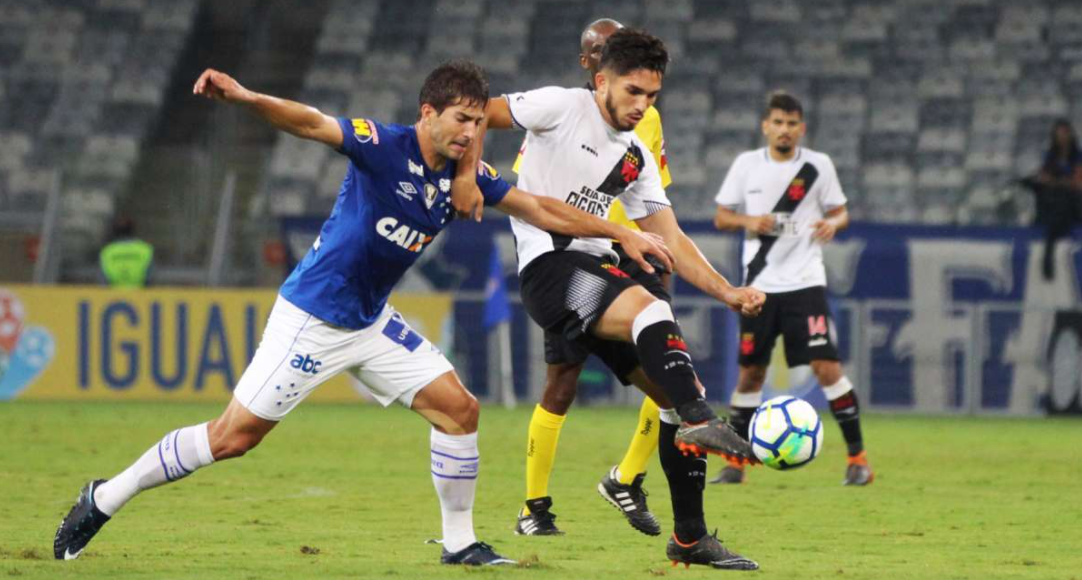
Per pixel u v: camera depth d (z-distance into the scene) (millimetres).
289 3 78500
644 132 21719
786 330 28188
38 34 72750
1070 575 15844
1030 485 27250
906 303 50281
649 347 15672
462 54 71812
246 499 23203
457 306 51625
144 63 71750
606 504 23344
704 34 71750
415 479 26719
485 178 16078
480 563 15898
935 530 20344
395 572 15164
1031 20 70875
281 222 51938
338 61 72188
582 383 52031
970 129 66438
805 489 26172
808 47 70812
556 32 72688
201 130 71750
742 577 15266
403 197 15180
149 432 36656
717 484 27062
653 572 15359
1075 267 50656
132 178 65375
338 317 15453
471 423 15922
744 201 28891
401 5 74562
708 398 50469
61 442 33594
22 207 64688
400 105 69812
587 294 16891
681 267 17594
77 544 15945
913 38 70812
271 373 15516
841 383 27453
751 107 68375
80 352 50125
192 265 61031
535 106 17797
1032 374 50125
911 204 63938
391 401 16031
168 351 50125
